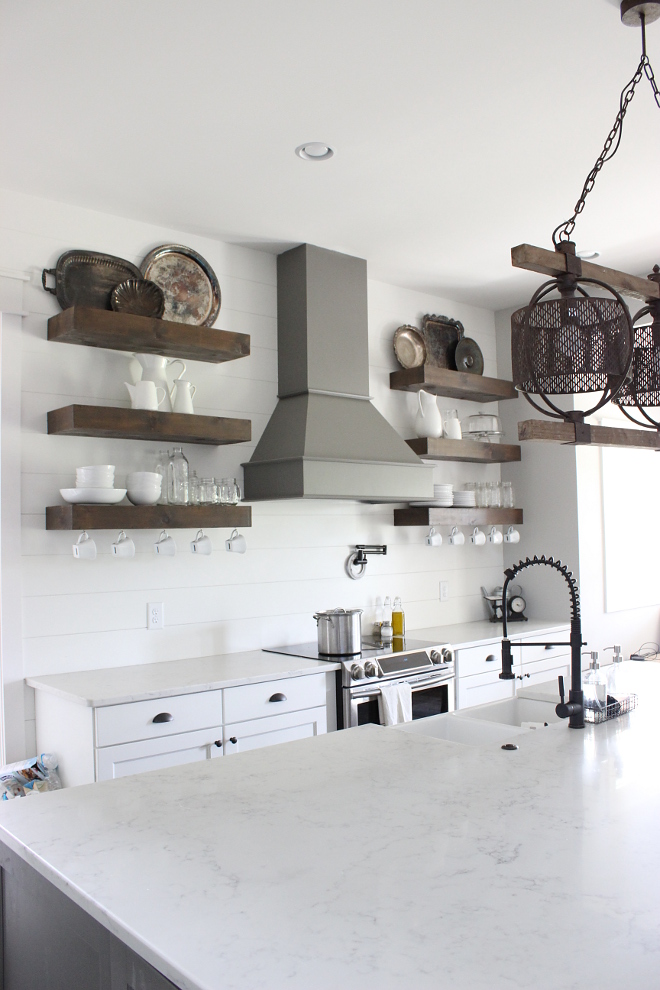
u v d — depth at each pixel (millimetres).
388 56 2453
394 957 1048
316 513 4324
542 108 2766
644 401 2281
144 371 3523
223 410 3936
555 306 1793
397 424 4758
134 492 3361
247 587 3996
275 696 3391
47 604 3330
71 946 1345
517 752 2033
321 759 1996
